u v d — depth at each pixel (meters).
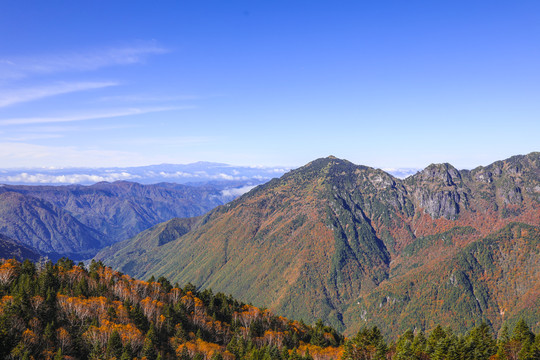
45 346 140.38
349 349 160.88
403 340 166.25
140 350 152.25
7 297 152.25
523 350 136.12
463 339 152.25
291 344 194.12
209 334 184.12
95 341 146.50
